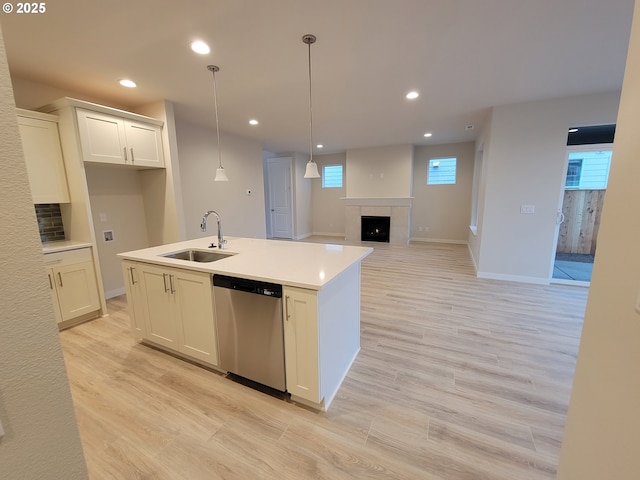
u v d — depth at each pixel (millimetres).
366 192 7727
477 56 2521
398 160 7258
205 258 2668
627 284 767
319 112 4133
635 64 763
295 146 7094
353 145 7129
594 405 901
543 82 3104
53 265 2709
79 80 2893
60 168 2885
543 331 2713
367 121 4695
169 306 2232
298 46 2328
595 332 915
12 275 468
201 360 2170
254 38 2201
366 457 1452
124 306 3408
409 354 2354
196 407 1795
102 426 1650
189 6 1815
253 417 1715
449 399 1845
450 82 3088
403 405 1800
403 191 7328
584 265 4816
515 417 1691
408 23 2039
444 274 4598
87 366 2230
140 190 3943
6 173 451
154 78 2877
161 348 2479
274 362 1820
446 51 2436
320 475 1363
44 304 510
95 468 1402
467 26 2080
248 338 1892
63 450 560
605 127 3609
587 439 931
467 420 1676
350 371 2139
